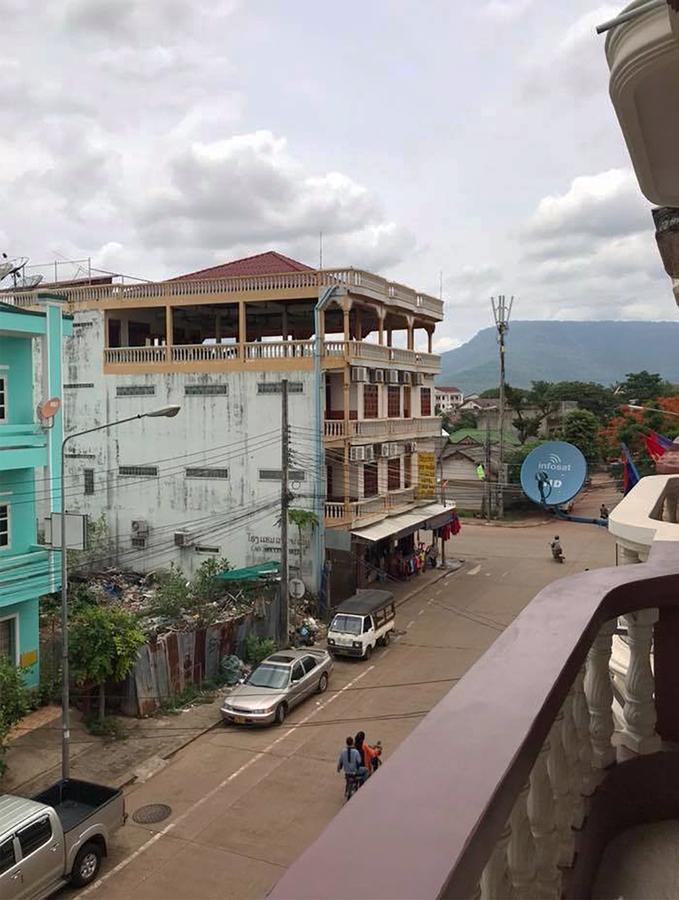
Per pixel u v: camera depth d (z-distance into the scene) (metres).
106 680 16.05
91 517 27.31
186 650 17.66
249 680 16.88
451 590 27.67
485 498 46.59
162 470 26.12
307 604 23.27
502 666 1.74
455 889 0.98
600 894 2.24
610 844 2.51
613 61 2.84
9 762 13.88
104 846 10.68
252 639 19.56
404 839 1.05
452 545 36.44
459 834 1.06
